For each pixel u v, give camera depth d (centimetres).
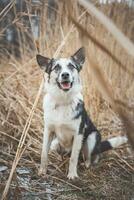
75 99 386
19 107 481
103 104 511
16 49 754
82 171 409
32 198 328
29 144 421
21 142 328
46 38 555
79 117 388
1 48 741
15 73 530
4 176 353
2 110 472
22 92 517
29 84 537
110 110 506
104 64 484
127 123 57
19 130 445
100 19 57
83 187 361
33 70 579
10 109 468
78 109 388
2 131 441
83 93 486
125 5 443
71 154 389
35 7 552
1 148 420
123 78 480
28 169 389
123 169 409
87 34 60
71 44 503
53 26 568
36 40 583
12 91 506
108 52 62
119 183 374
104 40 413
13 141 430
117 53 379
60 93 377
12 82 525
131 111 60
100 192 352
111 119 500
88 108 488
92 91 488
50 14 575
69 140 402
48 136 393
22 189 339
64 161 414
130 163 420
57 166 404
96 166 419
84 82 489
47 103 394
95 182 374
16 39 740
